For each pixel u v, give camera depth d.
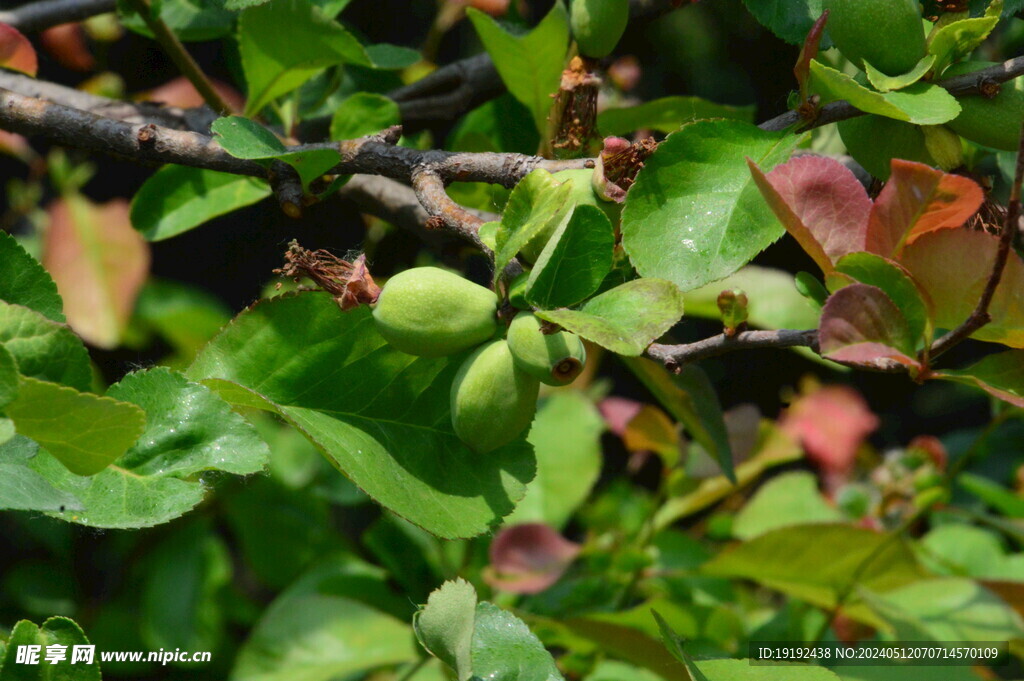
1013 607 1.01
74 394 0.80
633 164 0.85
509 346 0.82
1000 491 1.21
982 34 0.84
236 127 0.87
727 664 0.85
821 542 1.00
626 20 0.91
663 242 0.84
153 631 1.30
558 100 0.92
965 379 0.81
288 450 1.31
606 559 1.12
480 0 1.21
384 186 1.02
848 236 0.83
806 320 1.02
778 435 1.22
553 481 1.20
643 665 0.99
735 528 1.25
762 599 1.40
